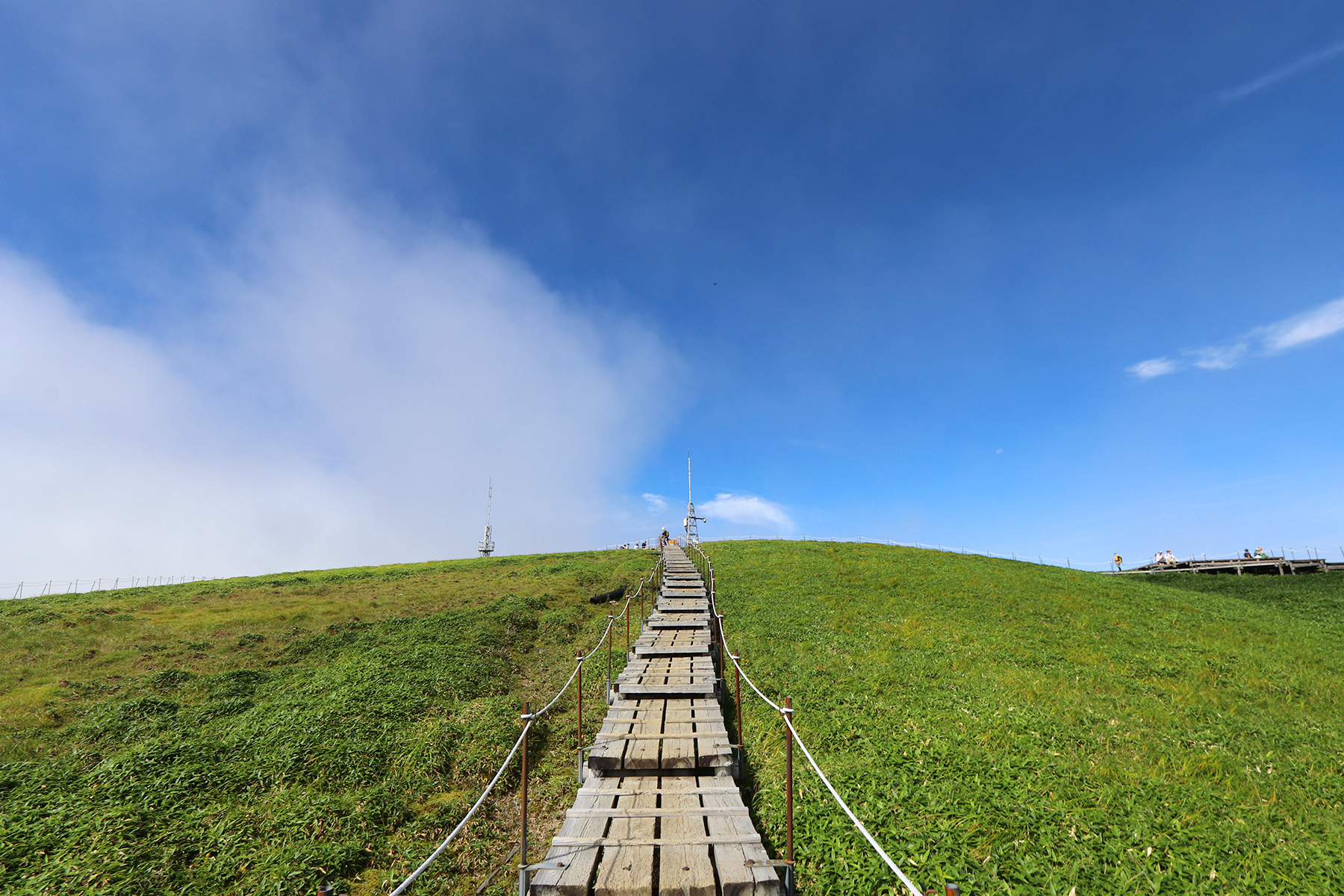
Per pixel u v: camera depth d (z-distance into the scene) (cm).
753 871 267
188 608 1158
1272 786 464
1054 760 486
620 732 437
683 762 389
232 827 402
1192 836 378
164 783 453
